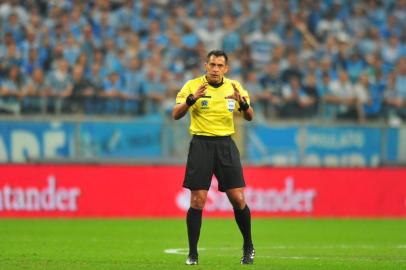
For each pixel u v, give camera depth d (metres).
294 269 31.84
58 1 87.00
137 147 71.62
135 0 88.88
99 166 71.12
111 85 78.12
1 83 76.62
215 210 72.25
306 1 94.06
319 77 83.94
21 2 86.31
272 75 83.06
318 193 74.44
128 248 44.47
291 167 73.88
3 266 32.62
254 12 91.81
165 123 71.88
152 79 80.12
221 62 32.53
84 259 36.50
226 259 37.06
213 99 32.84
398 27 96.81
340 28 93.81
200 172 32.88
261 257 38.81
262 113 78.00
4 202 69.56
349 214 74.94
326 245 48.75
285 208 73.69
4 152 69.56
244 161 72.81
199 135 33.06
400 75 88.75
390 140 75.56
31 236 52.53
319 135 74.25
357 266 33.72
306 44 90.19
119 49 82.94
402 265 34.53
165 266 32.59
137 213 71.56
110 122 71.00
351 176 75.12
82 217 70.56
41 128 70.00
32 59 79.81
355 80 86.69
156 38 86.38
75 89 74.62
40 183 70.06
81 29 84.44
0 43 80.19
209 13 90.50
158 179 72.00
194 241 33.28
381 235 57.31
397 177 75.81
